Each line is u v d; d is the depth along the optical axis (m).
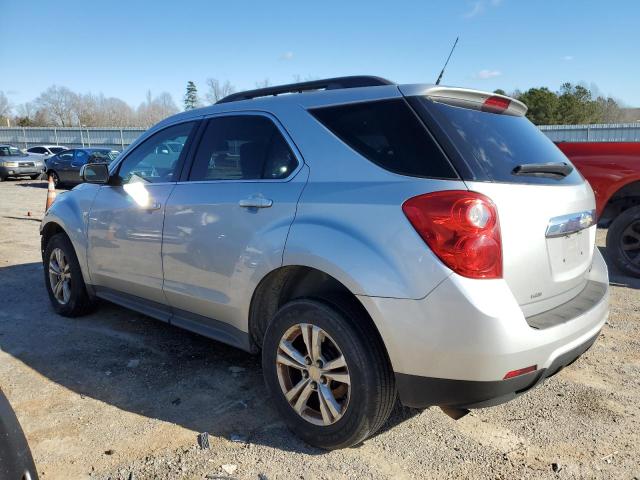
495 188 2.42
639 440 2.89
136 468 2.67
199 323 3.60
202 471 2.64
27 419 3.13
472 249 2.28
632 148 6.03
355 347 2.56
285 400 2.91
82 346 4.23
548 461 2.72
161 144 3.95
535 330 2.36
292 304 2.81
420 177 2.47
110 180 4.27
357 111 2.83
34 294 5.70
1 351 4.13
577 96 48.97
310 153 2.92
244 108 3.41
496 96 2.95
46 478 2.60
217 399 3.38
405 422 3.10
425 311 2.34
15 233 9.64
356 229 2.56
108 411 3.23
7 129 41.72
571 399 3.34
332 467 2.66
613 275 6.29
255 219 3.01
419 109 2.63
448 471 2.64
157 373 3.75
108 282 4.34
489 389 2.33
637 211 6.01
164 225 3.62
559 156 3.17
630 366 3.81
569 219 2.74
